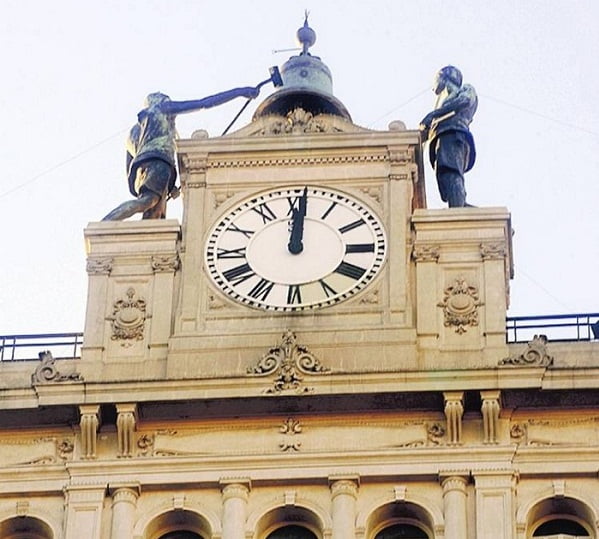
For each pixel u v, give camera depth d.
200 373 62.81
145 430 62.53
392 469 61.62
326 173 66.12
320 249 64.94
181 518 61.88
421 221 64.88
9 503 62.12
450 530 60.84
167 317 63.94
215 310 64.06
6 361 63.56
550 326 63.59
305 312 63.78
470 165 67.62
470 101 67.75
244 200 65.88
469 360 62.72
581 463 61.66
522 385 61.81
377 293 64.06
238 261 64.94
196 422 62.53
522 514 61.12
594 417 62.19
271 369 62.28
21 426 62.81
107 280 64.56
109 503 61.84
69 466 62.09
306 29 70.56
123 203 66.12
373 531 61.59
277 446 62.16
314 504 61.62
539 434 62.03
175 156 67.62
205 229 65.44
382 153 66.25
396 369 62.12
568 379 61.94
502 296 63.66
